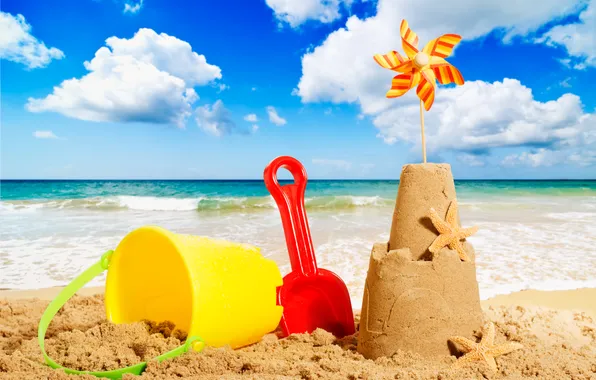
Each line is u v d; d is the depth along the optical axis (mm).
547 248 1355
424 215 480
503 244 1427
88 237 1671
